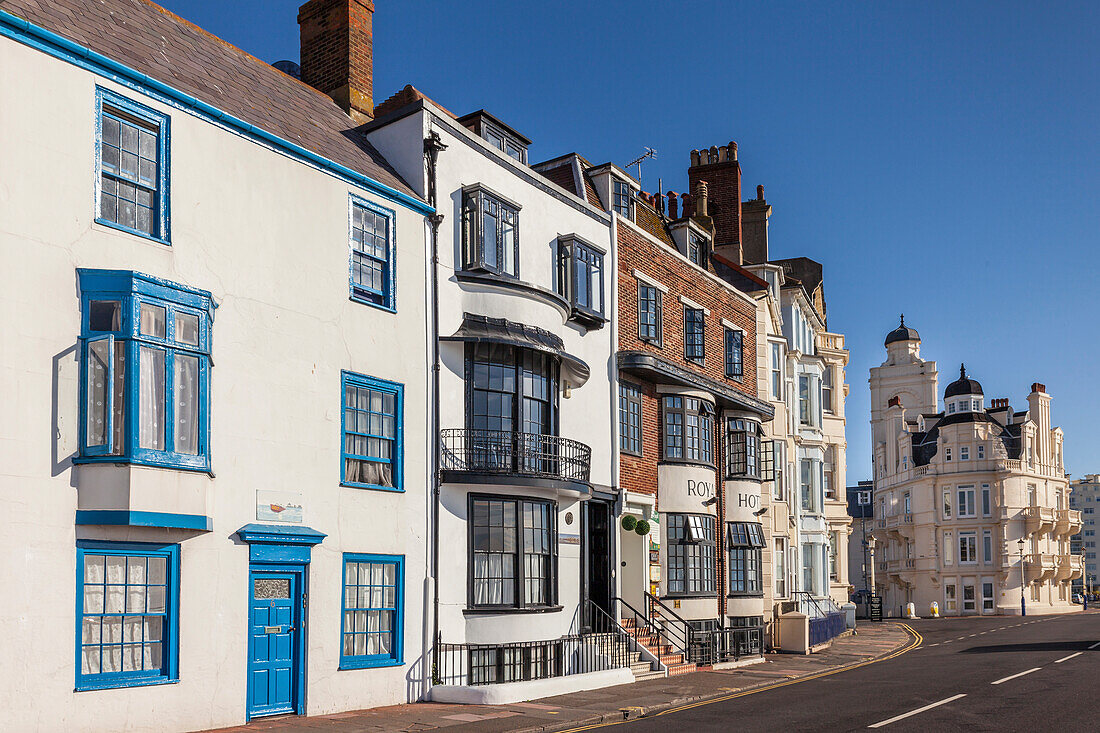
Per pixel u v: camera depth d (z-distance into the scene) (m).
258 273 15.48
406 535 17.84
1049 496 78.06
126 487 12.73
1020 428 77.56
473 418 19.48
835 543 45.59
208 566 14.20
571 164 25.92
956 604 75.12
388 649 17.39
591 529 23.77
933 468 77.88
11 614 11.73
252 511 14.95
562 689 18.80
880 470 88.62
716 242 37.41
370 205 17.81
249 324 15.22
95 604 12.78
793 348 39.47
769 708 16.92
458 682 18.48
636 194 27.72
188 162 14.55
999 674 22.00
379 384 17.61
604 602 23.47
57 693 12.13
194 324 14.14
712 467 28.19
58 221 12.69
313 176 16.72
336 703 16.11
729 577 28.98
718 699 18.70
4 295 12.00
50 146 12.69
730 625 28.69
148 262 13.73
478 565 19.19
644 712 16.66
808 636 30.31
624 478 24.72
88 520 12.59
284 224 16.05
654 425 26.64
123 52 14.37
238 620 14.59
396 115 19.45
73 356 12.71
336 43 21.47
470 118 22.77
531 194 22.06
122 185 13.72
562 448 21.48
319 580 16.08
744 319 32.22
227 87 16.52
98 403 12.86
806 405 40.56
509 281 20.22
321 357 16.48
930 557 77.00
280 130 16.59
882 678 22.14
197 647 13.94
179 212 14.29
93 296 12.97
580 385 23.05
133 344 13.02
